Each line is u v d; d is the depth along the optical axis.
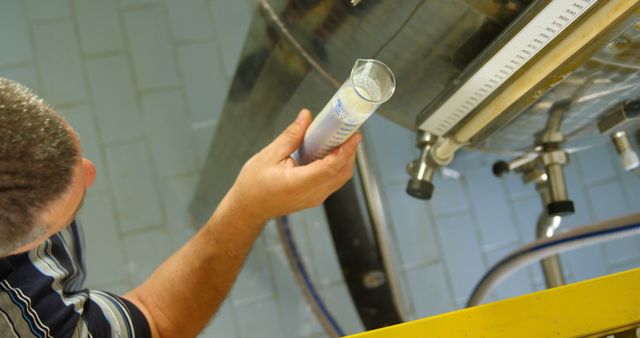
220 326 1.66
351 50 0.80
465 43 0.69
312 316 1.70
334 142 0.63
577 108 0.78
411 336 0.59
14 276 0.66
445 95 0.70
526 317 0.61
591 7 0.54
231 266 0.85
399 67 0.77
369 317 1.32
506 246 1.80
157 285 0.88
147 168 1.73
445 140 0.79
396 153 1.81
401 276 1.74
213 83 1.80
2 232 0.50
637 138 0.93
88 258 1.65
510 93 0.65
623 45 0.62
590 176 1.83
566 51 0.59
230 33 1.84
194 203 1.66
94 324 0.72
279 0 0.86
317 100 0.97
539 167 0.97
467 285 1.76
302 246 1.73
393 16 0.70
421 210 1.79
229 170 1.40
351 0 0.72
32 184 0.48
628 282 0.62
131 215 1.70
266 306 1.69
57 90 1.73
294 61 0.93
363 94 0.55
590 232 0.93
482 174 1.83
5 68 1.72
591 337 0.63
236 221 0.76
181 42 1.81
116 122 1.74
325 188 0.68
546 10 0.55
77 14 1.78
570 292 0.62
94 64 1.76
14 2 1.76
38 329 0.65
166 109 1.77
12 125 0.48
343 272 1.31
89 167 0.66
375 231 1.25
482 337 0.60
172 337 0.86
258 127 1.17
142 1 1.82
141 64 1.78
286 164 0.67
